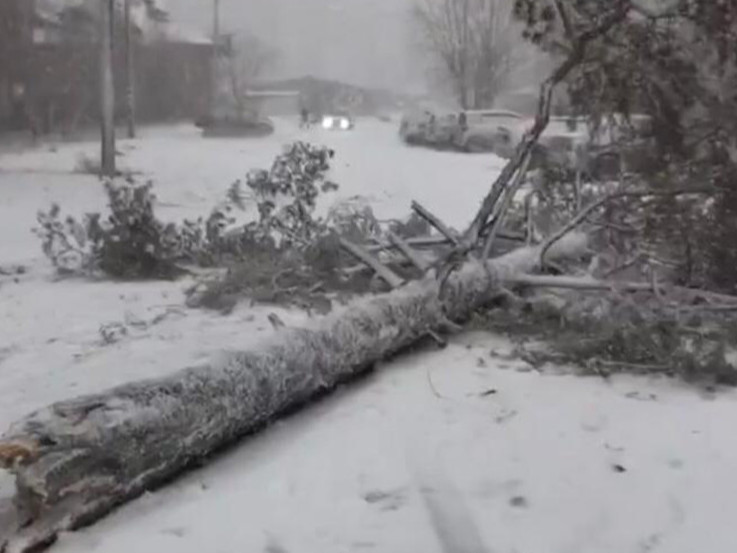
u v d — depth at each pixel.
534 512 4.41
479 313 7.63
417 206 8.45
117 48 48.00
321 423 5.52
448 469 4.87
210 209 17.31
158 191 20.33
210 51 58.66
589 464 4.92
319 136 44.69
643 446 5.15
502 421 5.54
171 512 4.40
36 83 40.69
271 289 8.64
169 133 46.19
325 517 4.37
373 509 4.45
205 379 4.83
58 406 4.28
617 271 8.22
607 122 9.45
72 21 44.19
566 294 7.91
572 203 9.73
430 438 5.27
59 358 7.01
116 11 47.31
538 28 8.95
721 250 8.24
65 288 9.67
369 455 5.04
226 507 4.45
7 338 7.63
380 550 4.08
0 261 11.43
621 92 8.85
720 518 4.34
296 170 10.34
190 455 4.77
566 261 9.08
